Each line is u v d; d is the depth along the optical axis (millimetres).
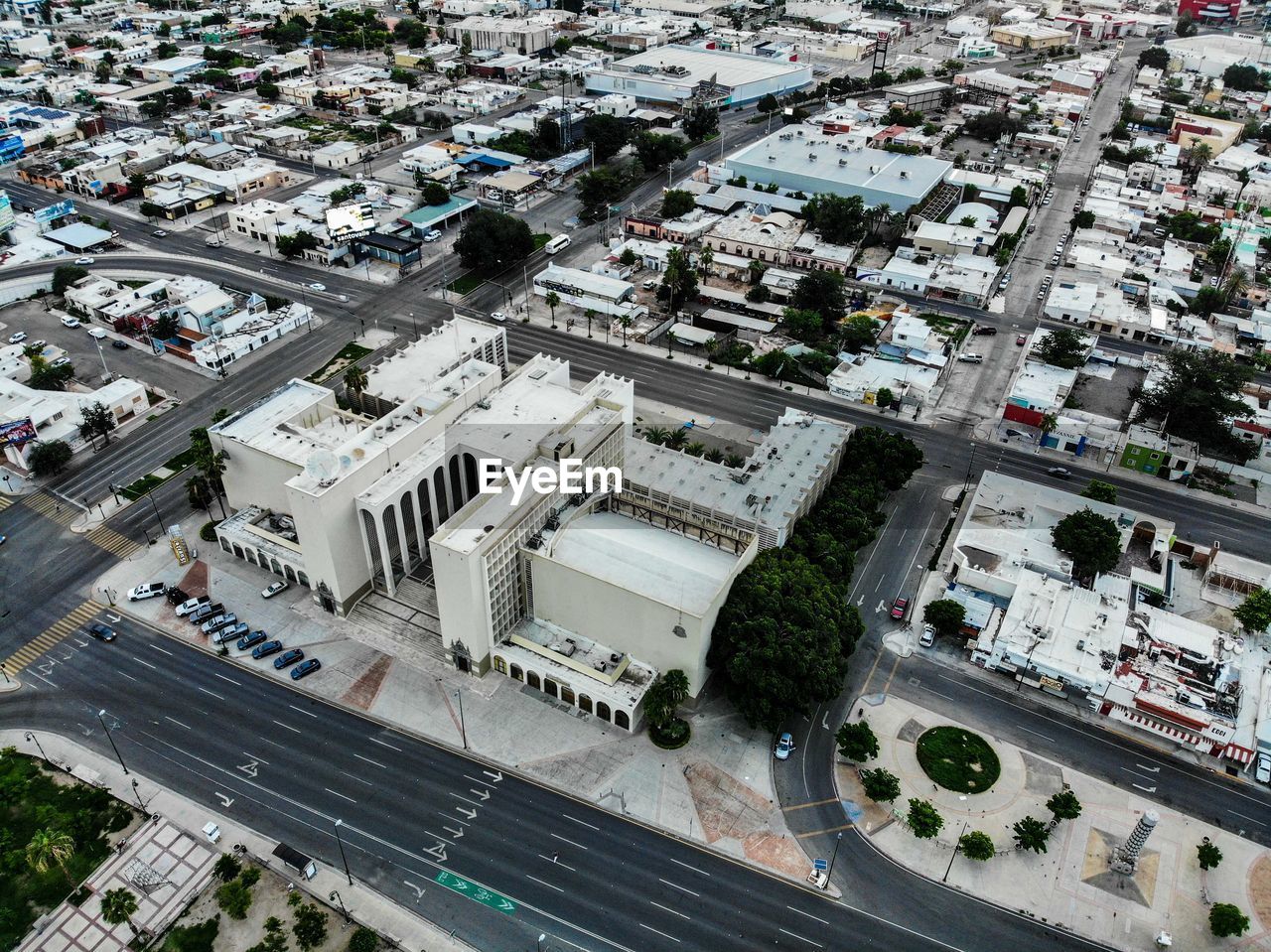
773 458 195125
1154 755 153125
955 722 157750
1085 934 127000
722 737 154375
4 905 128500
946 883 133125
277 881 131250
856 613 162750
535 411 193500
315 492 160375
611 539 164375
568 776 147125
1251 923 128625
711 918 127688
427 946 123375
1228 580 182500
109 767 147000
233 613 176750
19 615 175125
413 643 171625
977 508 197125
